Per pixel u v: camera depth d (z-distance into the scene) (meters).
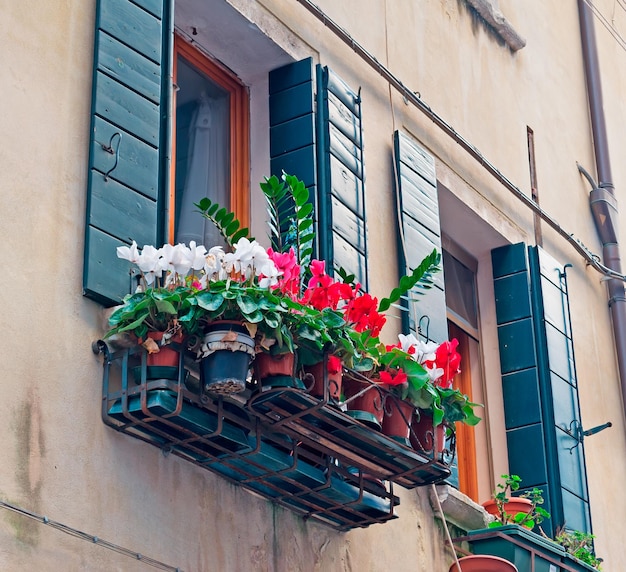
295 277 6.25
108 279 6.10
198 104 7.82
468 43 9.95
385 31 8.94
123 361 5.95
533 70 10.84
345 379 6.55
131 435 6.03
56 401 5.78
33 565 5.46
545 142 10.71
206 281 6.02
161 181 6.51
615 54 12.67
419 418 6.79
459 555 7.96
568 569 8.23
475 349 9.51
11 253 5.81
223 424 6.09
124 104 6.46
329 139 7.75
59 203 6.08
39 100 6.17
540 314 9.50
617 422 10.46
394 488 7.69
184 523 6.17
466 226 9.47
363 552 7.26
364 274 7.68
